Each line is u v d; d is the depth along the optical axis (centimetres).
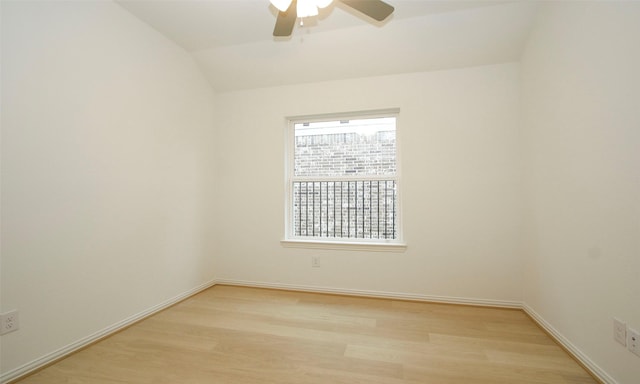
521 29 217
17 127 144
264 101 298
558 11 180
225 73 289
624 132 128
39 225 154
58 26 162
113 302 194
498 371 150
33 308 151
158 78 235
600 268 143
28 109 149
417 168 257
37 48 152
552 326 187
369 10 157
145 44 222
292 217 301
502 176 240
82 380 143
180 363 158
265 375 146
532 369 152
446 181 251
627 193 127
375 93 268
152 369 152
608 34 137
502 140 240
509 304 237
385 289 264
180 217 258
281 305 247
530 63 218
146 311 220
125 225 204
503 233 239
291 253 288
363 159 285
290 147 302
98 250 185
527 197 225
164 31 236
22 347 146
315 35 244
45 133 156
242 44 258
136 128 214
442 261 251
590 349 150
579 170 160
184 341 183
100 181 186
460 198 248
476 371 150
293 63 270
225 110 304
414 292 257
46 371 150
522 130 233
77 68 172
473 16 215
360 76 271
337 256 276
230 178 304
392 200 276
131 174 209
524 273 232
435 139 254
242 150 303
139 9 206
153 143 229
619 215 131
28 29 149
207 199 295
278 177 293
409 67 256
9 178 142
